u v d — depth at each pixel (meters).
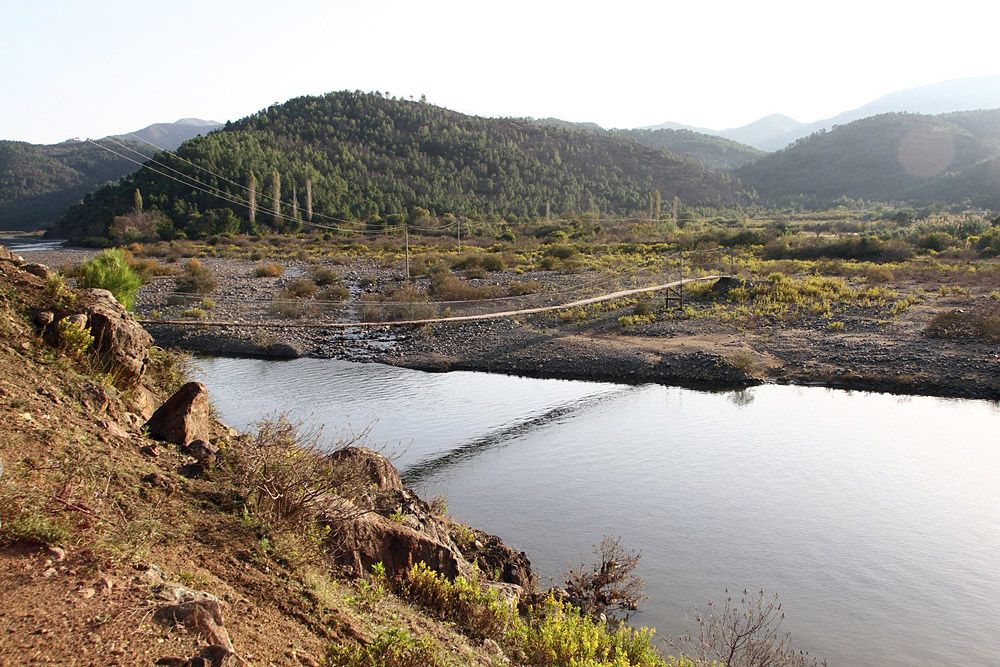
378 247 69.81
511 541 12.86
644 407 23.08
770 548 12.63
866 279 40.28
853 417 21.28
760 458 17.73
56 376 6.68
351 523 6.65
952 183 156.25
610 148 183.75
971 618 10.38
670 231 79.94
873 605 10.73
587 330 32.47
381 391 25.11
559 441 19.47
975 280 38.38
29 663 3.22
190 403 7.35
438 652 5.17
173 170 86.06
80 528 4.52
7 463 4.91
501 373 28.23
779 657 8.99
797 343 28.88
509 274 48.66
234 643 4.04
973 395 23.41
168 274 48.44
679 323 32.44
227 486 6.16
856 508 14.46
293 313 37.03
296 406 22.77
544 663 6.53
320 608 4.99
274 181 85.62
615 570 11.05
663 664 7.38
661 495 15.27
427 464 17.52
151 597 3.98
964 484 15.75
